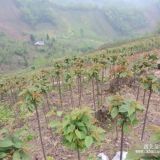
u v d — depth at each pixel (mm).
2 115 18938
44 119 15219
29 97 9172
